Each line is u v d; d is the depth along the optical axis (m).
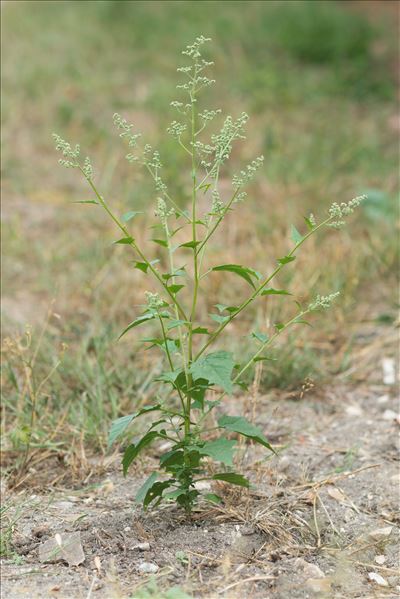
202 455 3.61
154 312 3.50
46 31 12.10
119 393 4.89
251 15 12.64
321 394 5.04
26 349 4.79
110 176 7.86
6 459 4.27
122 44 11.80
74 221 7.19
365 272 6.38
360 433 4.64
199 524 3.68
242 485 3.63
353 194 7.62
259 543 3.57
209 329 5.62
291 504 3.88
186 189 7.66
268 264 6.25
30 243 6.87
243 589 3.28
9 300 6.02
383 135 9.26
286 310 5.71
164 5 13.02
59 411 4.68
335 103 10.02
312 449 4.47
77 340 5.46
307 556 3.54
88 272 6.28
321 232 6.70
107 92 10.17
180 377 3.54
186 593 3.21
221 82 10.44
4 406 4.61
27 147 8.79
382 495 4.04
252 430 3.51
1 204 7.61
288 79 10.59
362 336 5.73
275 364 5.10
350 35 11.53
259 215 7.16
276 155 8.27
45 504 3.87
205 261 6.28
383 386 5.17
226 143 3.54
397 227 6.87
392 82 10.74
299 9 12.53
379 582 3.41
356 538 3.70
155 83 10.35
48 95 9.98
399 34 12.12
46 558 3.45
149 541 3.56
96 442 4.40
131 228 6.79
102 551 3.50
